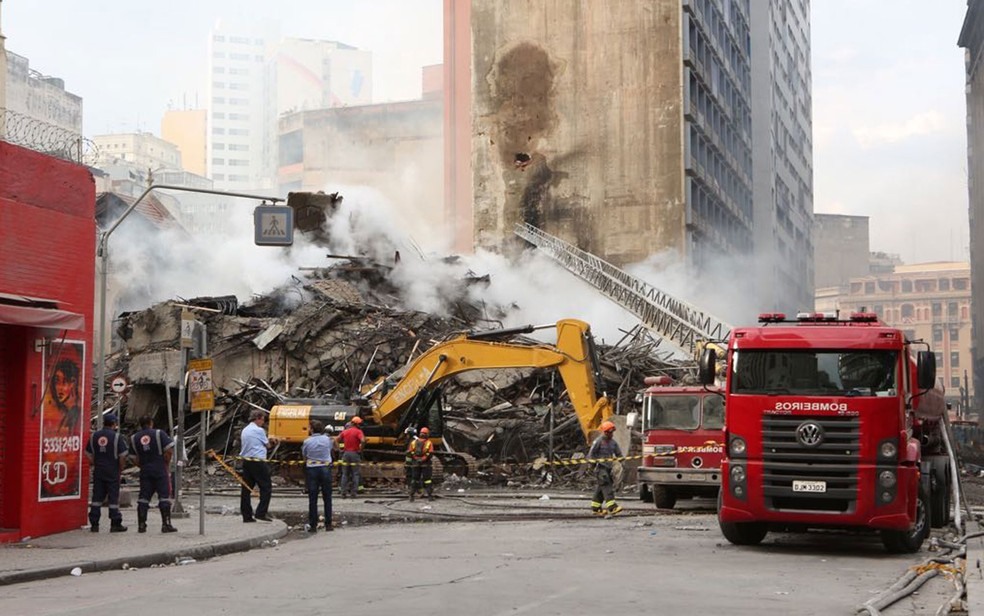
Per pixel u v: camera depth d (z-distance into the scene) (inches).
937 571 536.1
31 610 424.2
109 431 727.1
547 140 3353.8
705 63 3508.9
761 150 4323.3
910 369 662.5
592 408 1176.2
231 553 661.3
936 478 775.1
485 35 3425.2
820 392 626.2
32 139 721.6
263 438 827.4
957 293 7381.9
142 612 409.4
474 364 1235.2
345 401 1390.3
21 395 687.1
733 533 658.8
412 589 460.8
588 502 1071.0
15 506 681.6
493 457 1462.8
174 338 1706.4
